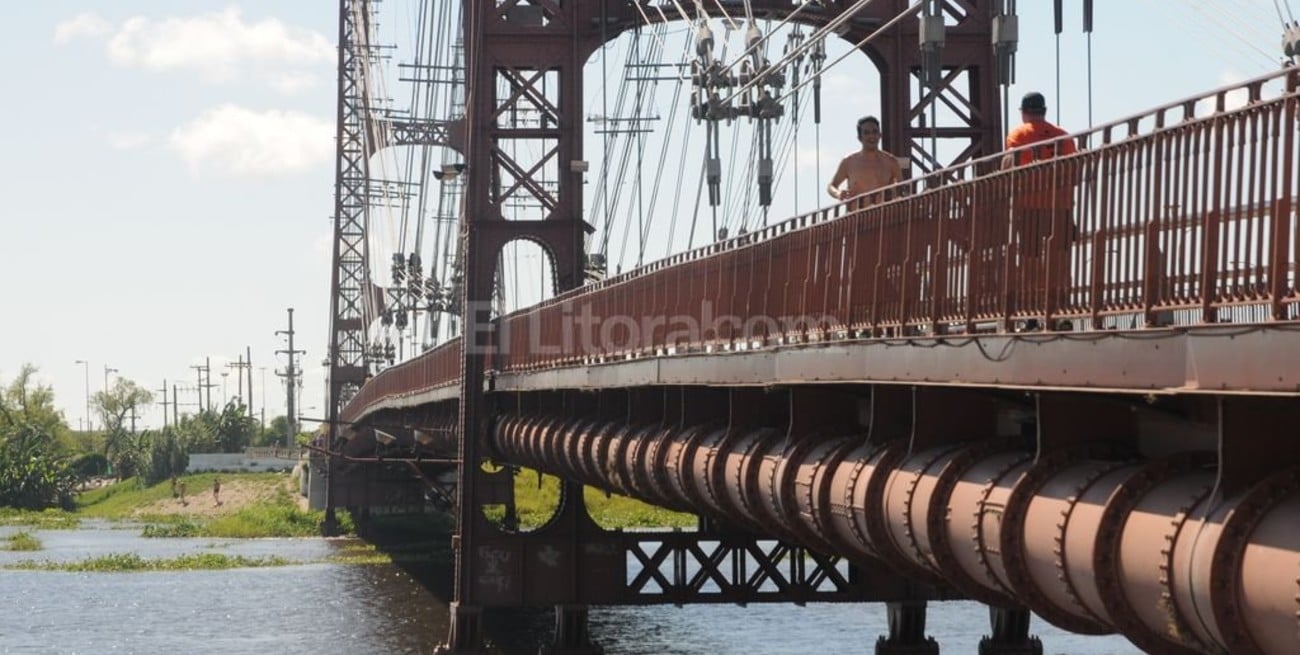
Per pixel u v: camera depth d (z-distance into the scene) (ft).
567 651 279.90
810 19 265.75
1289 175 74.23
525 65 295.69
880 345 122.01
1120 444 98.58
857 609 382.01
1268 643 72.69
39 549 642.63
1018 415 114.01
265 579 496.23
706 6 269.64
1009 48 143.43
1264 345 73.77
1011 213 104.83
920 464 114.73
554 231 295.89
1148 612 83.15
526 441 273.75
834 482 130.41
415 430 450.71
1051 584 93.61
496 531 284.41
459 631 280.72
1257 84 77.10
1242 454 78.07
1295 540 71.31
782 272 155.12
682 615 372.17
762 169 218.79
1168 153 85.61
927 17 145.89
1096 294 92.12
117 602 433.07
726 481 161.07
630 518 619.67
